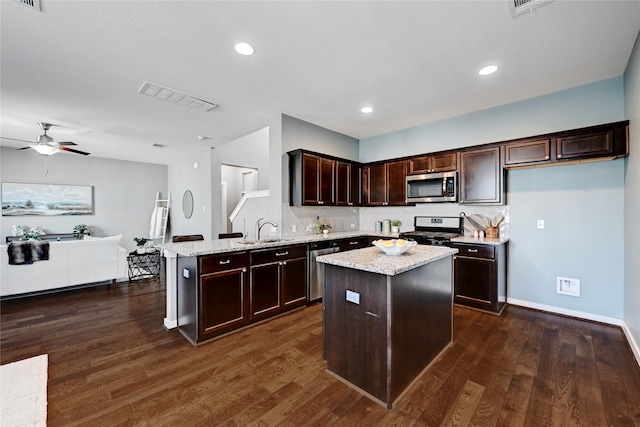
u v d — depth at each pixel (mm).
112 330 2992
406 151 4664
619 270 2977
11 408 1807
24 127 4453
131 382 2086
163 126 4465
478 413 1749
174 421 1706
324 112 3910
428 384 2041
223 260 2828
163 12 1928
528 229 3535
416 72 2809
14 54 2414
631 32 2189
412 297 2041
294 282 3523
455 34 2203
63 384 2059
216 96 3342
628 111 2717
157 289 4504
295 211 4188
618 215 2980
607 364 2258
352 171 4758
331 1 1846
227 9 1909
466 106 3709
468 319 3188
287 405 1844
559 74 2873
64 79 2875
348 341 2057
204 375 2174
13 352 2527
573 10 1942
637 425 1629
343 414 1762
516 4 1887
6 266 3857
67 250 4281
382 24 2080
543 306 3436
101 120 4141
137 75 2820
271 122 4105
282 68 2711
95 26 2064
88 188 6902
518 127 3549
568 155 3037
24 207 6164
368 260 2053
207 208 6059
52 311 3537
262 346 2633
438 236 3816
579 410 1758
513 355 2414
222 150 6176
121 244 7336
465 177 3781
